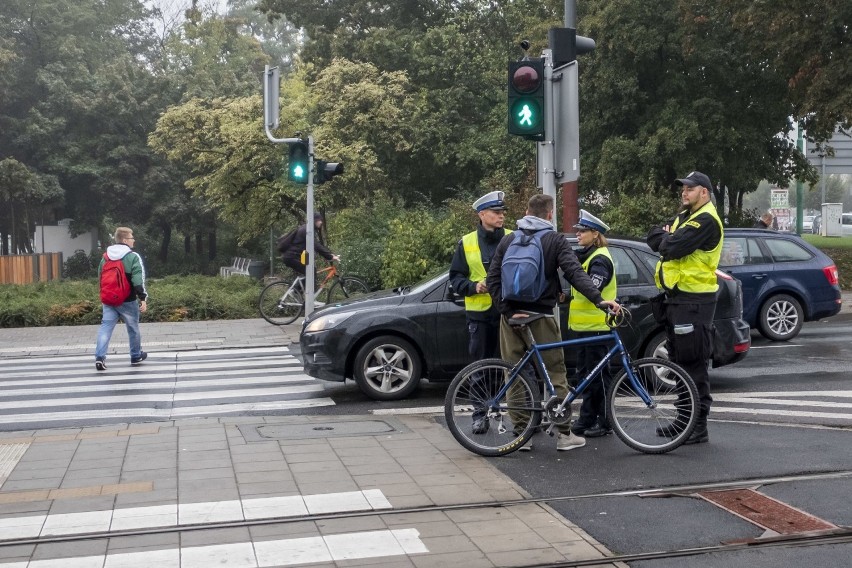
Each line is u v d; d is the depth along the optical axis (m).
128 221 55.78
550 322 7.23
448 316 10.02
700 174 7.42
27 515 5.80
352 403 9.94
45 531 5.49
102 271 12.88
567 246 7.11
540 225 7.16
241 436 7.94
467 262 7.91
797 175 30.42
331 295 17.81
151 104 53.94
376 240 22.45
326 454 7.25
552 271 7.16
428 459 7.11
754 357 12.54
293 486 6.36
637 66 26.45
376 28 35.75
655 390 7.24
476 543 5.23
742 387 10.24
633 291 9.92
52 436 8.09
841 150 40.62
